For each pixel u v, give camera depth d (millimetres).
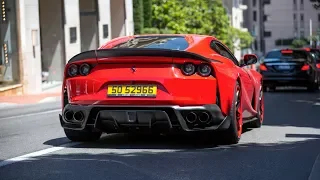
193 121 9281
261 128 12594
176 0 50562
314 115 15688
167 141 10422
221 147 9781
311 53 28359
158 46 9836
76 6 34031
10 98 25703
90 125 9500
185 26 51281
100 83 9367
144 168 8000
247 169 7996
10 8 28594
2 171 7875
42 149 9703
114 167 8062
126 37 10625
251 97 11500
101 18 37938
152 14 48750
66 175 7578
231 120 9625
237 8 102500
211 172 7785
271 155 9047
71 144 10164
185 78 9188
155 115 9195
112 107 9281
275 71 27266
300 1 153875
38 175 7590
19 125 14070
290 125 13211
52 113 17688
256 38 142750
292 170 7961
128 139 10680
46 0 32844
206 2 56281
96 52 9383
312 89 28078
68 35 33250
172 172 7762
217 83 9305
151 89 9195
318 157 8789
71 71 9656
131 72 9281
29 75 29016
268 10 154125
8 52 28484
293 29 153375
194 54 9211
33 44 29234
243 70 11086
